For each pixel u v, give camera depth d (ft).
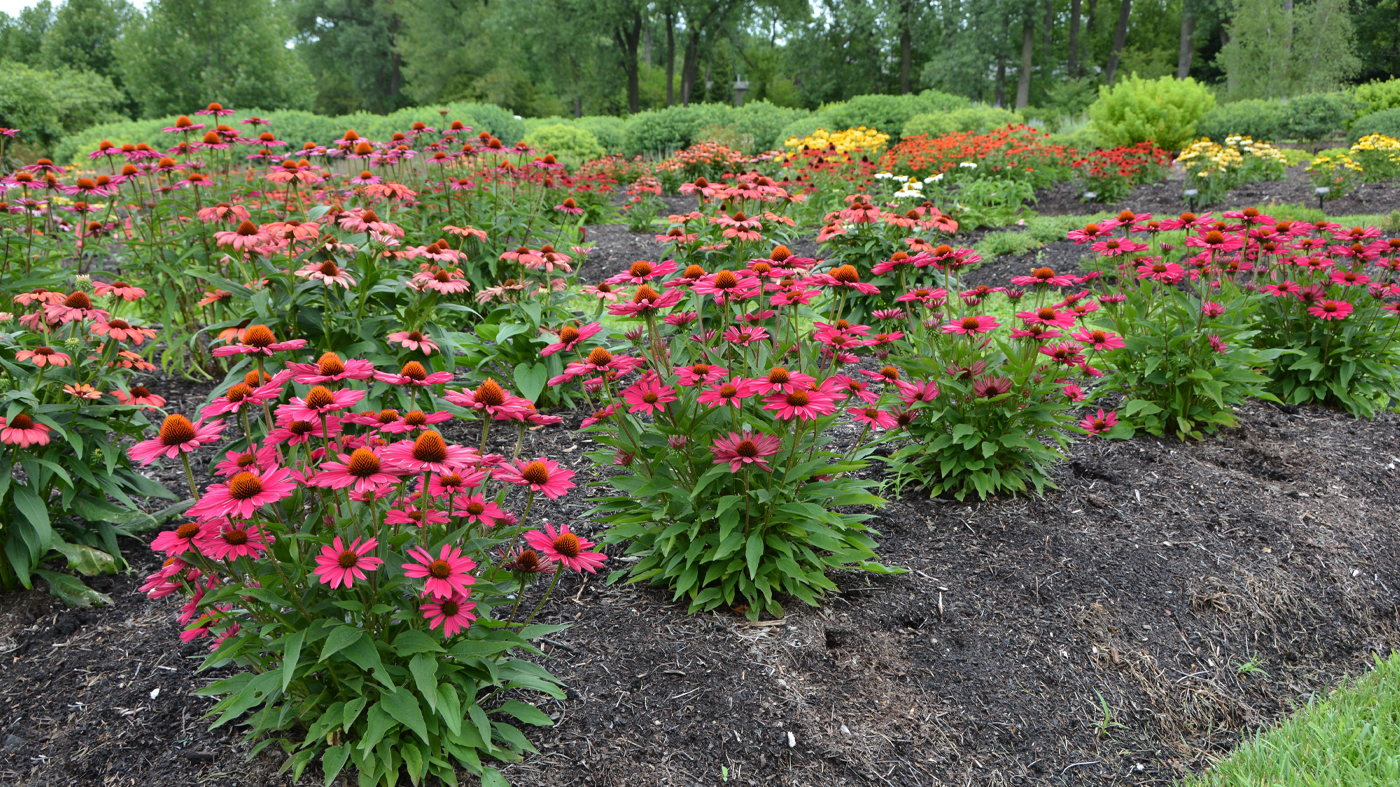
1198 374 15.08
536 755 8.34
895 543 12.56
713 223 19.20
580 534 12.37
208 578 7.48
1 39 174.29
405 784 7.80
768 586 10.39
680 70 176.96
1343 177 40.22
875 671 9.97
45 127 64.80
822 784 8.49
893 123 70.85
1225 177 43.19
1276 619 11.74
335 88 197.36
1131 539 12.81
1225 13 125.59
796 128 69.67
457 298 19.02
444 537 7.42
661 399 9.34
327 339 13.44
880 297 20.54
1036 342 12.73
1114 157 43.55
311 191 21.44
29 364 10.31
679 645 10.04
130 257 17.97
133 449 6.95
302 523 7.43
